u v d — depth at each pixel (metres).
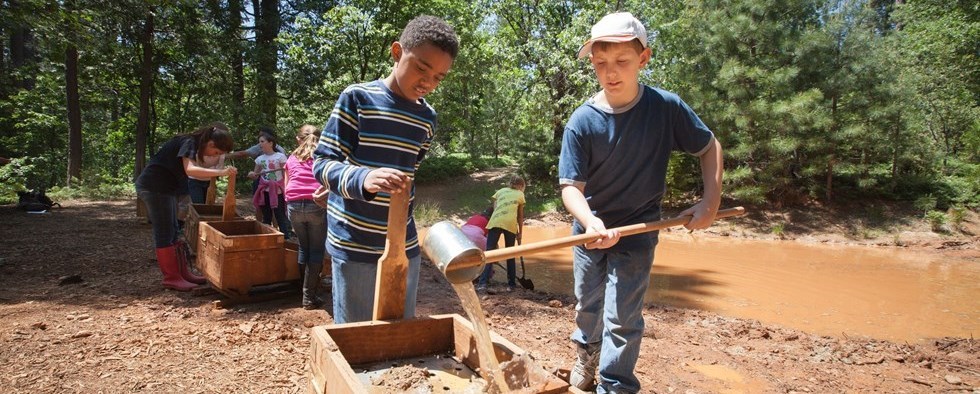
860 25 16.52
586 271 3.17
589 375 3.41
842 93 15.95
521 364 1.99
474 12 20.80
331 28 18.58
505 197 7.32
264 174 7.98
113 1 15.36
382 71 18.62
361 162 2.55
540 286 7.91
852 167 16.23
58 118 21.94
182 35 18.83
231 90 21.62
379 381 2.12
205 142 5.48
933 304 7.77
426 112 2.72
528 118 21.16
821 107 16.14
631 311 2.92
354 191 2.23
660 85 17.88
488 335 2.01
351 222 2.63
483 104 26.25
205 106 21.47
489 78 23.19
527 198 19.39
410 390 2.06
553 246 2.28
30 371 3.44
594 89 18.12
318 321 4.82
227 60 20.81
